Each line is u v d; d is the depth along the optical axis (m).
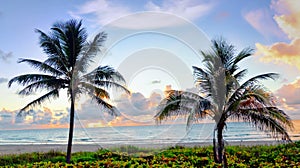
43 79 13.76
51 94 13.75
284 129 9.65
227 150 16.42
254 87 9.48
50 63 13.79
